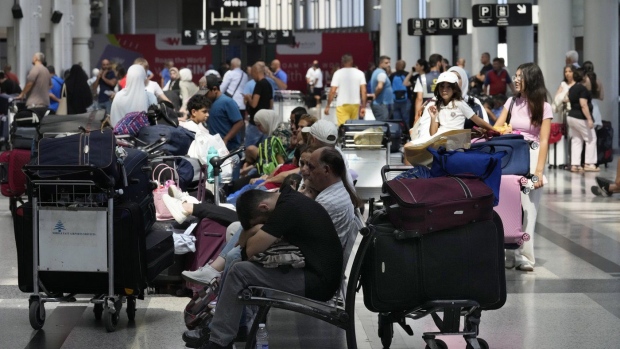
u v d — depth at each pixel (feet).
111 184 23.80
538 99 32.12
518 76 32.50
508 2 88.12
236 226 25.39
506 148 29.55
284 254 20.39
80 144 23.88
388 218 20.76
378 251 20.22
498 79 74.59
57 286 24.81
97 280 24.54
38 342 23.90
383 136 46.06
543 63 69.82
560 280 30.83
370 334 24.72
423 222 20.03
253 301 20.11
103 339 24.17
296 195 20.66
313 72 141.28
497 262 20.62
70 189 24.34
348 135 46.11
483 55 80.94
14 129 41.50
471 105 34.63
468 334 21.02
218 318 20.65
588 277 31.22
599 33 72.90
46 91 75.20
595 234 39.19
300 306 20.22
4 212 46.26
